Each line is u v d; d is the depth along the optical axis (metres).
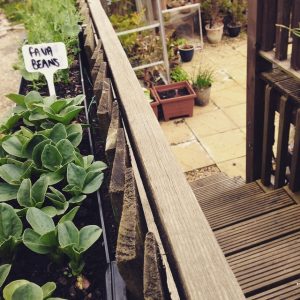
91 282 0.97
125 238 0.78
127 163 1.04
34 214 0.97
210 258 0.71
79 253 0.92
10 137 1.29
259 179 2.58
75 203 1.11
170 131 4.04
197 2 5.42
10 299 0.83
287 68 1.97
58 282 0.97
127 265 0.75
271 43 2.08
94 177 1.15
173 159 0.95
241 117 4.09
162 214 0.81
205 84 4.22
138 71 4.51
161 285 0.69
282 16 1.89
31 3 3.07
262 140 2.48
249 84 2.32
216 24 5.51
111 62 1.48
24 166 1.18
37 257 1.03
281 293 1.59
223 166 3.52
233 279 0.67
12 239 0.94
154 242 0.74
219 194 2.48
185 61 5.21
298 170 2.15
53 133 1.29
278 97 2.16
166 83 4.51
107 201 1.23
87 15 2.53
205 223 0.78
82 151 1.53
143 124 1.10
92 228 0.99
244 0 5.57
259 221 2.03
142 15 4.37
